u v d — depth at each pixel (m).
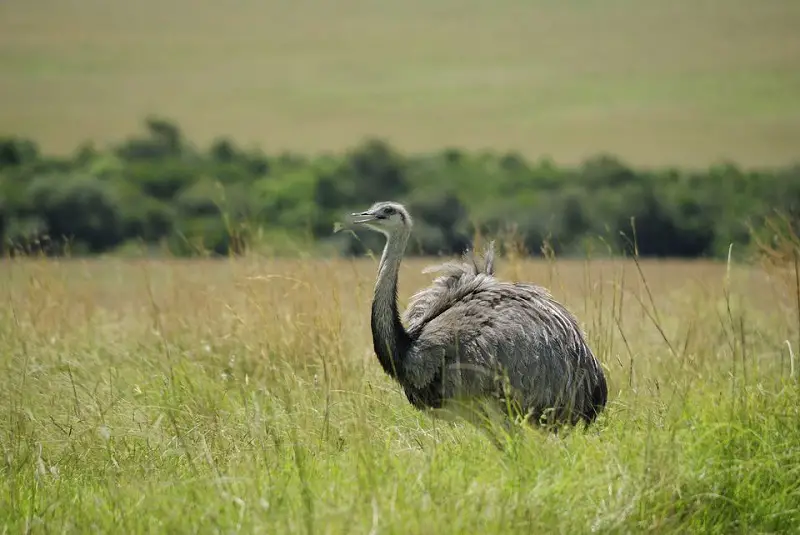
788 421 27.62
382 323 30.86
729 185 130.25
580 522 22.78
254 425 28.73
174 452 28.19
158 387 33.16
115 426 30.03
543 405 29.28
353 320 38.88
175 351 36.56
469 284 31.33
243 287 38.38
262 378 34.22
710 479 24.77
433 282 32.88
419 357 30.36
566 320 29.92
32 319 39.12
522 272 38.91
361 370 34.31
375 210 31.11
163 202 127.00
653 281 63.03
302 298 37.47
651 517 23.61
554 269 39.94
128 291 52.75
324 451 27.56
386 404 31.25
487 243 35.06
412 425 30.23
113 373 34.94
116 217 117.75
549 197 120.00
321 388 31.47
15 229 109.62
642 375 32.78
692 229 117.38
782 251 38.88
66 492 25.91
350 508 21.70
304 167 147.62
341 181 135.50
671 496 23.92
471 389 29.69
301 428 28.45
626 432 26.75
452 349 29.98
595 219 116.81
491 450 26.72
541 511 22.44
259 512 22.12
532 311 29.89
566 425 27.80
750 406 28.20
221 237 108.25
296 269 40.06
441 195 117.75
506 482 23.55
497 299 30.39
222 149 155.25
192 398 31.66
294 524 21.62
